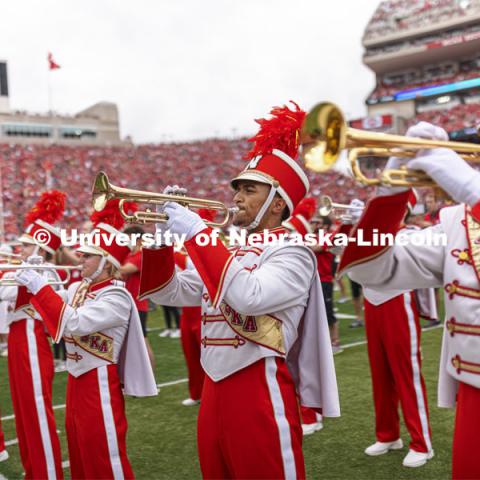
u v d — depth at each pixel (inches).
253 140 98.3
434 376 238.8
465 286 72.8
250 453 88.7
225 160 1594.5
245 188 96.2
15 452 178.9
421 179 65.7
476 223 74.5
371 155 62.7
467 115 1416.1
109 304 125.2
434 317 162.6
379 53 1632.6
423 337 322.3
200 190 1544.0
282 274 90.0
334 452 165.5
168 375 267.6
